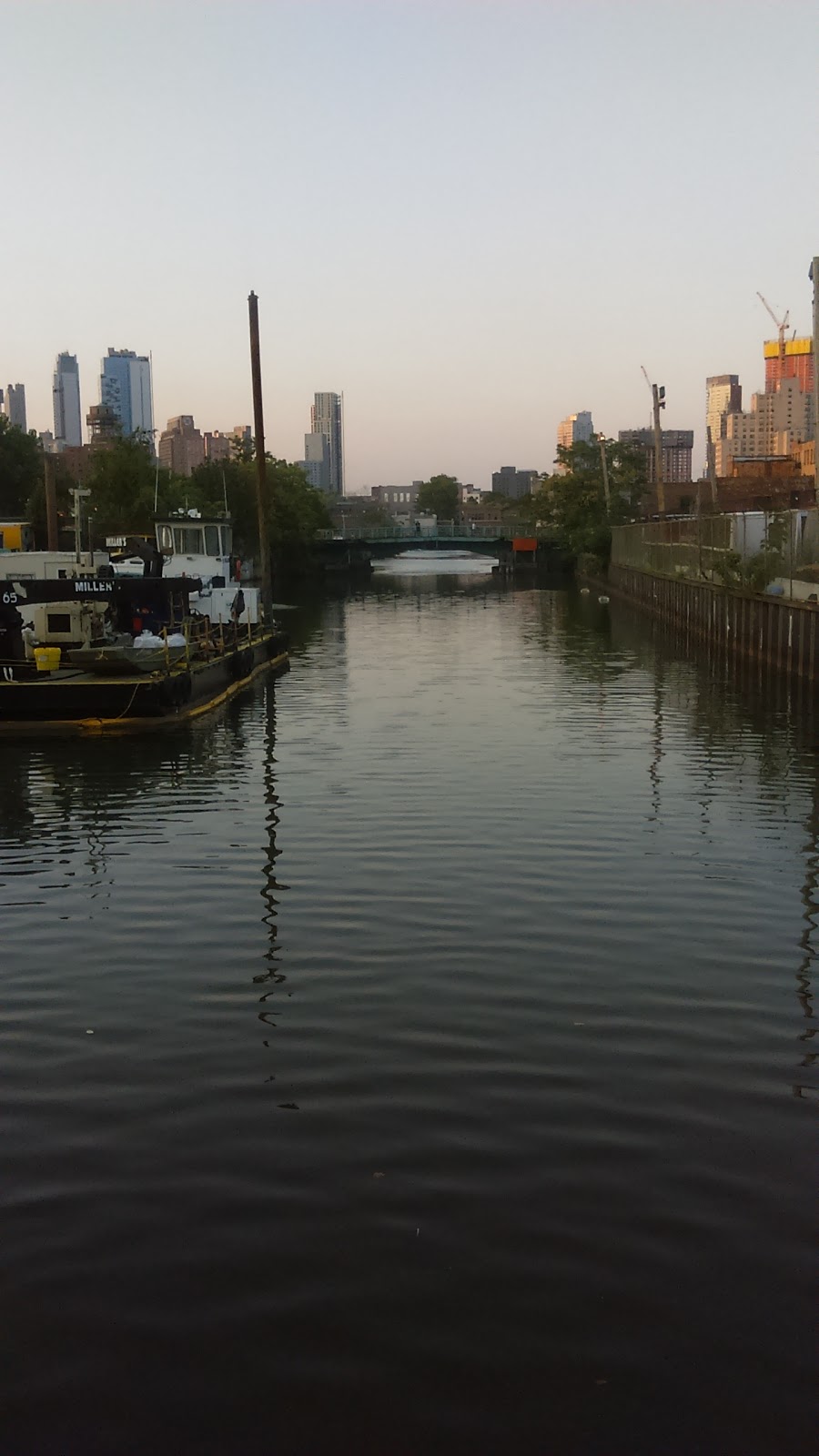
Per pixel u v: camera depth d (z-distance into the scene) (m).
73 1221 8.20
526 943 13.72
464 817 19.83
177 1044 11.09
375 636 60.44
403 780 23.03
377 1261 7.71
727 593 45.50
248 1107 9.80
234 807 20.92
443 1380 6.73
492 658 48.16
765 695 35.66
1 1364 6.89
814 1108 9.73
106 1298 7.41
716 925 14.34
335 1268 7.66
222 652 36.75
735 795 21.41
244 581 88.56
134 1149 9.15
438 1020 11.54
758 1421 6.43
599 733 28.55
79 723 29.27
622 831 18.88
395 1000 12.05
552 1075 10.34
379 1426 6.42
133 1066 10.63
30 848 18.36
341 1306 7.30
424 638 58.81
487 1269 7.64
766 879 16.22
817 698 32.53
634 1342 7.00
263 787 22.61
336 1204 8.35
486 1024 11.45
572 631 61.88
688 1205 8.33
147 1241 7.96
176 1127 9.48
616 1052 10.80
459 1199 8.40
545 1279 7.54
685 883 16.05
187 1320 7.20
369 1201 8.38
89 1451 6.29
